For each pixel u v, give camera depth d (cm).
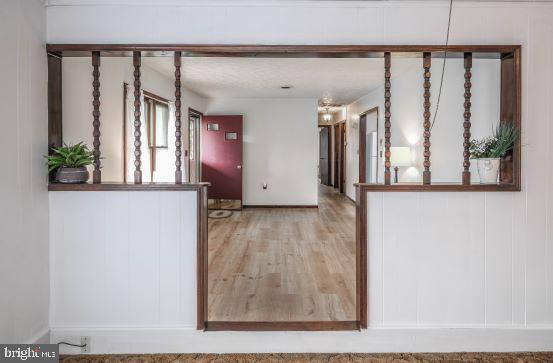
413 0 246
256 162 809
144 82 483
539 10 247
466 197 248
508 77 251
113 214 248
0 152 203
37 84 234
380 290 249
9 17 209
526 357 243
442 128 441
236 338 248
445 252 249
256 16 249
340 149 1024
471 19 247
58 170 246
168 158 573
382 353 248
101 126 364
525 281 250
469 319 250
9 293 210
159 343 248
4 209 205
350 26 249
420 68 486
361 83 624
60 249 248
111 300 249
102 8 247
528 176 249
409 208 249
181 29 249
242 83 627
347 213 742
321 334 248
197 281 246
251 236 542
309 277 369
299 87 661
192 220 248
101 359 242
